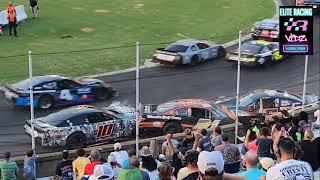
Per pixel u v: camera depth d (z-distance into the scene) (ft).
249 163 63.82
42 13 324.60
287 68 245.65
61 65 235.81
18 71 223.92
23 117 180.96
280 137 96.48
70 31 291.38
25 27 294.05
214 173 49.90
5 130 168.35
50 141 154.81
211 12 344.08
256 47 244.83
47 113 187.62
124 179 71.77
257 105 175.63
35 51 252.21
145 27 304.91
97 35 286.25
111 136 163.73
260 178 57.67
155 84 221.66
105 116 162.71
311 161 91.30
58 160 131.64
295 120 114.62
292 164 52.85
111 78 225.76
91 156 91.35
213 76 233.35
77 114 159.84
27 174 121.70
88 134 159.63
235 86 221.87
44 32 286.87
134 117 166.30
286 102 179.01
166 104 170.50
